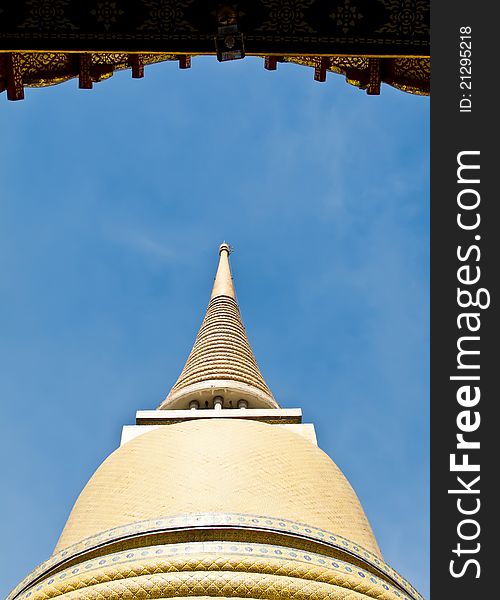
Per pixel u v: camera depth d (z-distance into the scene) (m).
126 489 20.72
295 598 16.20
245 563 16.56
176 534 17.55
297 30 12.95
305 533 18.12
